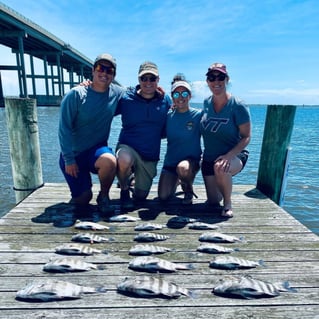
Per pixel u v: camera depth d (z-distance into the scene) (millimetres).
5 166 10297
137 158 3926
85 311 1945
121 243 2986
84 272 2420
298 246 2943
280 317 1911
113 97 3762
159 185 4230
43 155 12352
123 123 4004
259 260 2643
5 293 2113
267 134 4727
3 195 7457
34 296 2031
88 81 3768
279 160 4578
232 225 3477
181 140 3893
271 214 3848
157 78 3713
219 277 2377
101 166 3547
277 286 2195
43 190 4801
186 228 3373
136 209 3969
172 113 3924
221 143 3857
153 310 1965
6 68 39375
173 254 2768
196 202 4305
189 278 2357
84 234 3020
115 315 1912
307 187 9102
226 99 3625
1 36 30812
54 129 21500
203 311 1962
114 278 2340
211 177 4035
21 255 2682
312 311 1971
